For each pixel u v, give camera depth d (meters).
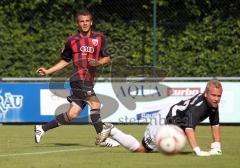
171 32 55.84
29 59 56.16
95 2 56.72
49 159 28.41
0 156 29.75
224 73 55.19
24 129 47.94
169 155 25.42
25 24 56.66
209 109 28.52
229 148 33.69
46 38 56.56
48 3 56.88
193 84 50.19
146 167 25.53
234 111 50.12
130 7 56.78
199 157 28.52
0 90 51.81
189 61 55.31
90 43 34.59
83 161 27.58
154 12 54.00
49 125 35.12
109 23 56.94
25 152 31.64
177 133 25.14
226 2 55.59
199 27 55.75
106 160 27.84
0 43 56.28
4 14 56.78
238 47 55.25
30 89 51.38
